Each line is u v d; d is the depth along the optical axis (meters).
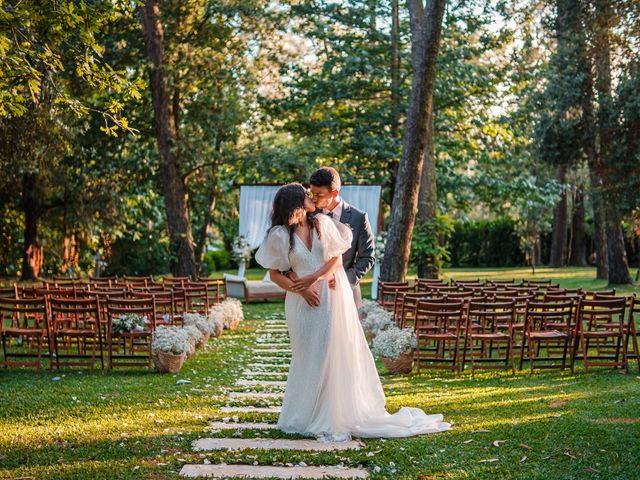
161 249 29.02
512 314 8.52
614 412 5.88
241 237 20.00
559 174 32.25
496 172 26.14
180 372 8.51
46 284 11.70
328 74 24.22
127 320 8.80
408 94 23.92
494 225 39.97
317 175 5.46
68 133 17.11
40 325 12.01
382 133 24.34
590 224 39.31
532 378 8.16
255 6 20.61
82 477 4.20
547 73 21.91
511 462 4.52
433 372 8.66
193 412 6.10
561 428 5.35
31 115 15.65
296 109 24.88
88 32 6.97
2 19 6.48
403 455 4.66
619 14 19.27
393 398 6.77
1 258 24.62
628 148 19.70
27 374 8.37
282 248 5.12
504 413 6.00
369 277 31.09
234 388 7.44
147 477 4.19
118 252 28.50
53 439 5.11
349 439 5.08
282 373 8.55
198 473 4.28
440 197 26.14
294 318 5.24
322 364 5.16
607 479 4.15
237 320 13.25
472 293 10.08
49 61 6.84
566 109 20.98
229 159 21.66
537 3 22.19
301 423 5.22
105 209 22.81
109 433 5.29
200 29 21.61
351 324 5.30
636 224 21.28
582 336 8.44
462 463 4.50
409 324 10.82
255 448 4.83
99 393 7.02
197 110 22.28
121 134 21.62
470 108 24.06
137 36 20.84
